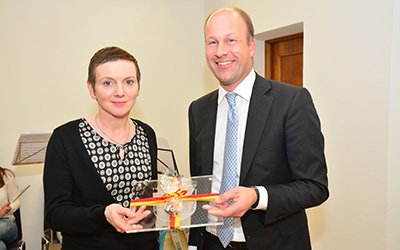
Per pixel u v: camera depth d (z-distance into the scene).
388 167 1.76
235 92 1.30
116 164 1.26
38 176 2.84
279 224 1.22
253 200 1.04
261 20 2.58
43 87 2.78
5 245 2.37
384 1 1.74
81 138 1.26
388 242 1.79
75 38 2.86
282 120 1.18
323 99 2.11
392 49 1.72
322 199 1.13
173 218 1.12
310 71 2.19
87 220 1.11
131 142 1.32
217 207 1.04
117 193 1.26
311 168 1.13
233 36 1.21
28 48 2.71
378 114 1.79
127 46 3.08
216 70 1.27
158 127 3.25
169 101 3.29
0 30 2.62
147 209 1.13
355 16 1.89
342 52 1.97
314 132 1.17
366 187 1.87
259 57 2.89
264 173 1.18
